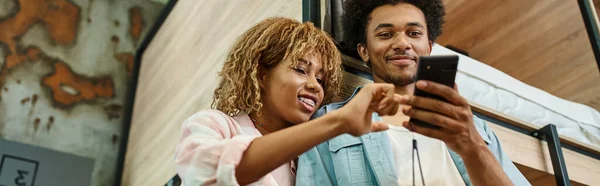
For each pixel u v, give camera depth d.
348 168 1.30
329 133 0.96
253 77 1.31
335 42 1.58
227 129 1.18
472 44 2.82
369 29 1.60
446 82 1.02
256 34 1.40
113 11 4.13
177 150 1.10
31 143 3.51
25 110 3.59
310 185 1.27
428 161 1.33
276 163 0.98
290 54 1.34
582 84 2.66
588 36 2.59
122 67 3.99
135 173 2.95
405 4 1.61
